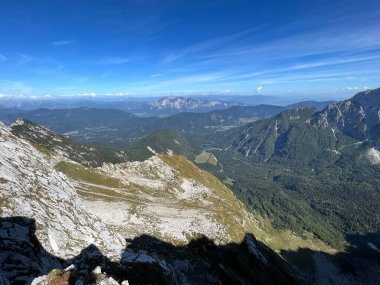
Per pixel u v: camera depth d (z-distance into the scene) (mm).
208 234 113188
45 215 48375
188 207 139125
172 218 113062
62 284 26562
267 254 160000
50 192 57250
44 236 43219
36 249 39219
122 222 97938
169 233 99500
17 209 44469
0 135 70125
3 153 59906
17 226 41062
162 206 126875
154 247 86812
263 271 123875
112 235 59875
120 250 53719
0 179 48969
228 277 91750
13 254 35344
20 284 31188
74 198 64625
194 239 104938
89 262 44156
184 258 87062
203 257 95000
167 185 170250
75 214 56812
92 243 50438
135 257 51969
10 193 46969
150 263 51469
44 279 26922
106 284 27766
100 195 117812
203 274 83312
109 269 44219
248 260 120500
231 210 174125
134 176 167000
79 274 29266
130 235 88812
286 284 134375
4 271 32000
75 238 48875
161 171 185250
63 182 68062
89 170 141625
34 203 49344
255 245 143750
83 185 125750
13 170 54969
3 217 41219
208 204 163000
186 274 77875
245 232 144250
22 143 74125
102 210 101188
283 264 178500
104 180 138375
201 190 187500
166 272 53188
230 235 126812
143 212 110625
